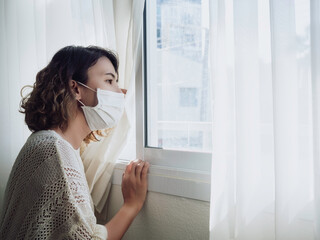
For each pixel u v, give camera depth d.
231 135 0.72
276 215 0.63
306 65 0.62
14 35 1.30
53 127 0.78
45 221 0.61
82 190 0.69
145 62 1.07
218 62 0.72
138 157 1.07
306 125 0.62
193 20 1.02
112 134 1.01
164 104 1.09
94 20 1.03
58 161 0.65
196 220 0.89
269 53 0.68
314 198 0.59
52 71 0.79
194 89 1.04
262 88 0.68
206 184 0.86
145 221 1.01
